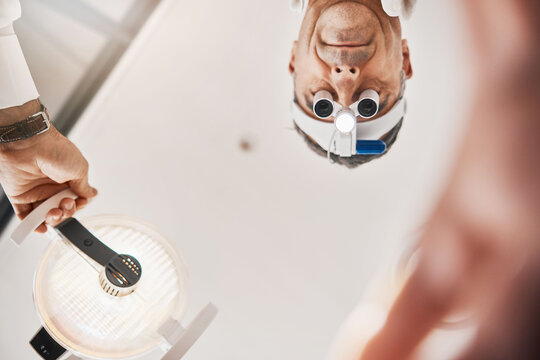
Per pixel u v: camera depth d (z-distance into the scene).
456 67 1.05
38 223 0.77
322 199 1.09
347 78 0.94
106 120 1.20
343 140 0.92
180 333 0.69
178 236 1.11
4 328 1.09
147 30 1.22
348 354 1.00
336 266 1.06
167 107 1.20
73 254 0.73
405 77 1.03
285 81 1.15
